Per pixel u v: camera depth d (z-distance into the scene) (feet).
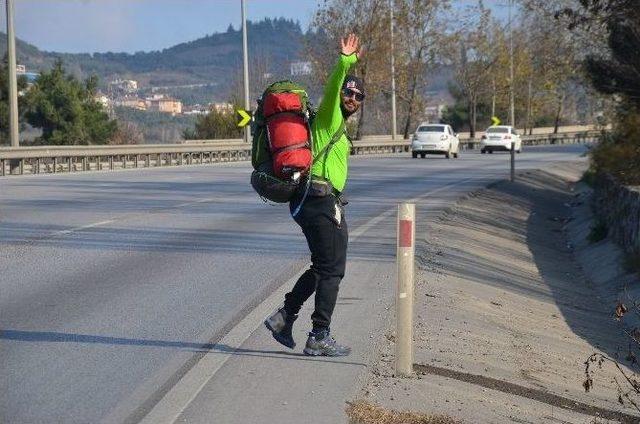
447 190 105.91
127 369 27.66
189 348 30.14
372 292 40.88
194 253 50.06
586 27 104.99
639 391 35.50
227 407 24.22
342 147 27.30
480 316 43.01
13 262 46.06
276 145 26.53
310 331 31.83
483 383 30.94
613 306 59.98
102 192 87.56
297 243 54.75
